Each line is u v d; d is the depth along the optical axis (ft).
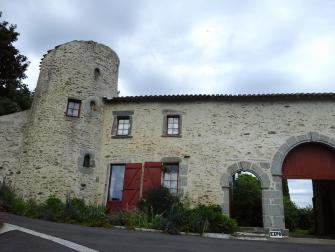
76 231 25.82
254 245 24.94
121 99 43.75
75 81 43.16
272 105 40.29
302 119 38.99
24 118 43.50
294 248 24.48
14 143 42.06
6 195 35.96
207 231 31.37
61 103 41.70
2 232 22.94
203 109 41.63
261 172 37.65
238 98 40.73
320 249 24.56
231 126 40.22
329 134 37.96
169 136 41.11
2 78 50.78
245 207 55.77
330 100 39.29
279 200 36.27
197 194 38.01
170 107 42.60
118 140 42.57
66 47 44.37
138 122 42.75
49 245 19.74
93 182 40.78
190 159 39.60
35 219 31.76
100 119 43.65
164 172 40.06
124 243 21.79
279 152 38.06
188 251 20.30
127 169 40.83
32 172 38.63
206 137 40.24
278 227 35.24
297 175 37.99
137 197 39.24
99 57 45.91
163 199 36.06
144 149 41.27
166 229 30.37
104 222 32.60
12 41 49.88
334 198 43.29
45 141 39.78
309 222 65.62
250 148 38.83
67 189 38.47
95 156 41.88
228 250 21.61
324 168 37.93
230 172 38.27
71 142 40.52
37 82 45.60
